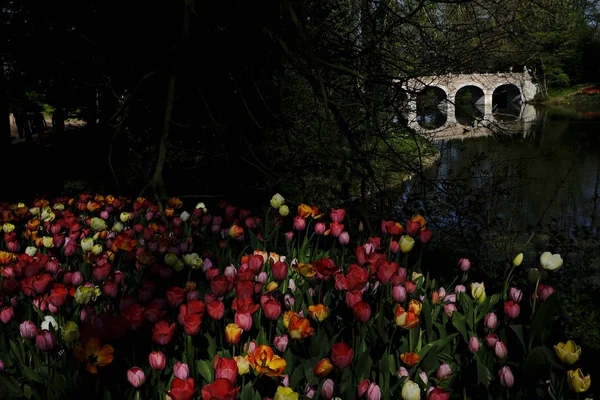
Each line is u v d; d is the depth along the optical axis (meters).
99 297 3.05
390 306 2.76
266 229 3.99
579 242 6.85
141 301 2.73
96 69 9.10
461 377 2.36
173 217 4.51
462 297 2.80
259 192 6.54
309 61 5.34
